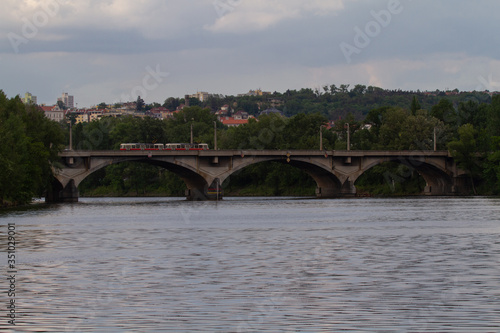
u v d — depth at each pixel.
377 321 38.16
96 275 53.31
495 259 61.03
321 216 122.12
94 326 37.56
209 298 44.19
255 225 102.19
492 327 36.84
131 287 48.06
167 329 36.88
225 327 37.22
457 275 52.22
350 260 60.88
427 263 58.62
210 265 58.12
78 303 43.00
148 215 129.00
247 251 68.12
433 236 82.56
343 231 90.38
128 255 65.56
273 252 67.12
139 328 37.12
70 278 52.06
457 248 69.81
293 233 88.06
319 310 40.72
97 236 85.56
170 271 54.97
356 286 47.88
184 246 73.25
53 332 36.50
